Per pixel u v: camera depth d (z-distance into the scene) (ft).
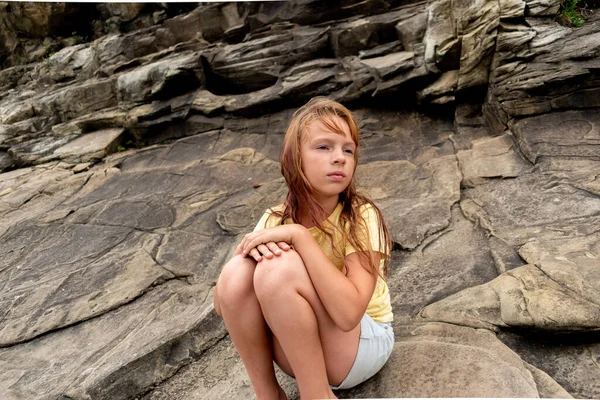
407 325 7.14
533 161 11.97
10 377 7.67
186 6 25.45
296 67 19.20
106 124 20.72
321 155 5.03
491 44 14.53
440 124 16.30
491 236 9.52
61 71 25.31
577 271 7.35
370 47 18.84
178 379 7.14
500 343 6.38
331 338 4.95
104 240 12.19
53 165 18.99
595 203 9.66
